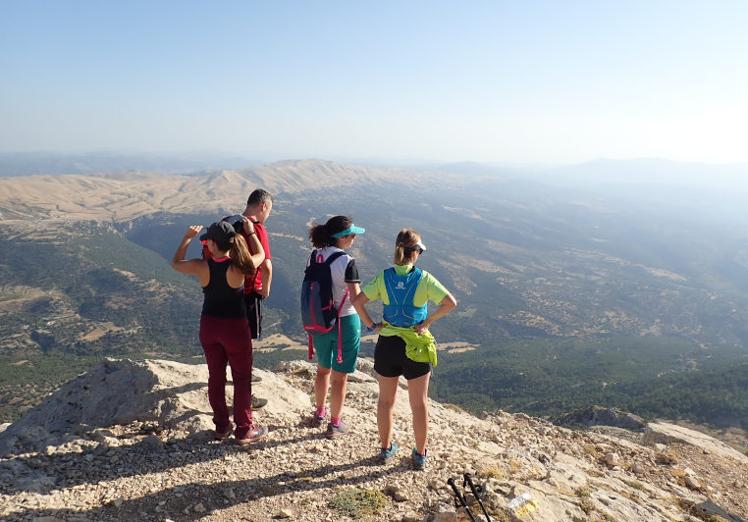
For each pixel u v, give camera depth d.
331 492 5.57
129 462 5.79
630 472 10.17
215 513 5.00
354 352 6.75
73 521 4.54
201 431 6.57
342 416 7.97
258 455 6.21
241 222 6.29
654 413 129.00
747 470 12.50
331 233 6.56
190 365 8.35
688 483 10.30
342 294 6.52
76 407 7.27
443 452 7.01
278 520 4.96
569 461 9.48
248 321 6.51
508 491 5.77
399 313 5.90
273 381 8.75
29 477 5.23
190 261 5.96
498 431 10.66
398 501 5.52
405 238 5.82
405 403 10.31
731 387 142.38
